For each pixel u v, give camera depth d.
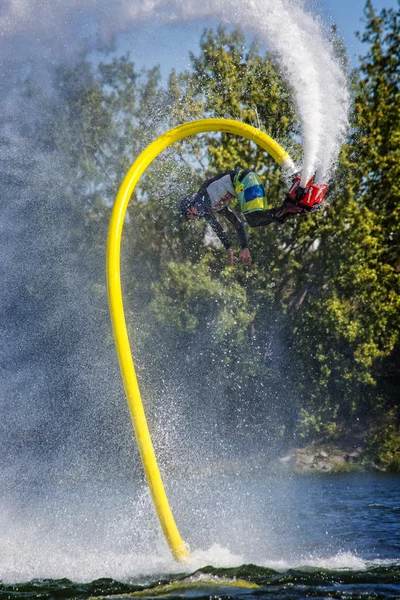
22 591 5.95
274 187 17.97
